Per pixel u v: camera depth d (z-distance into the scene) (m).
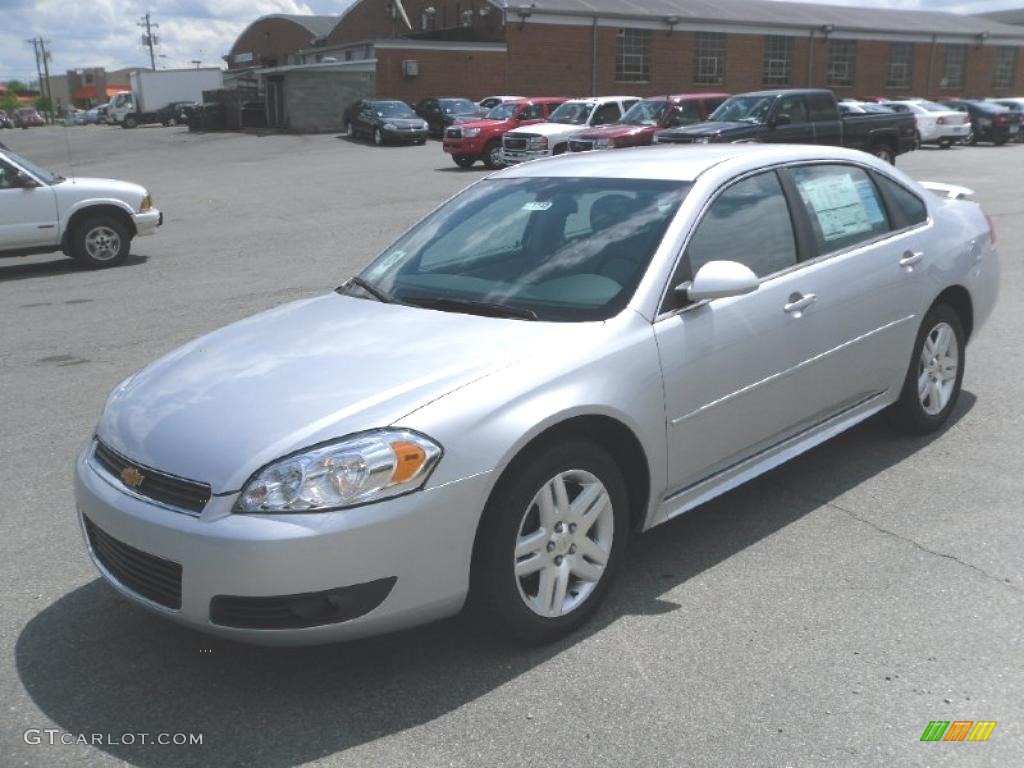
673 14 44.22
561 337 3.37
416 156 28.72
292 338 3.62
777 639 3.30
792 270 4.17
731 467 3.97
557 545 3.27
